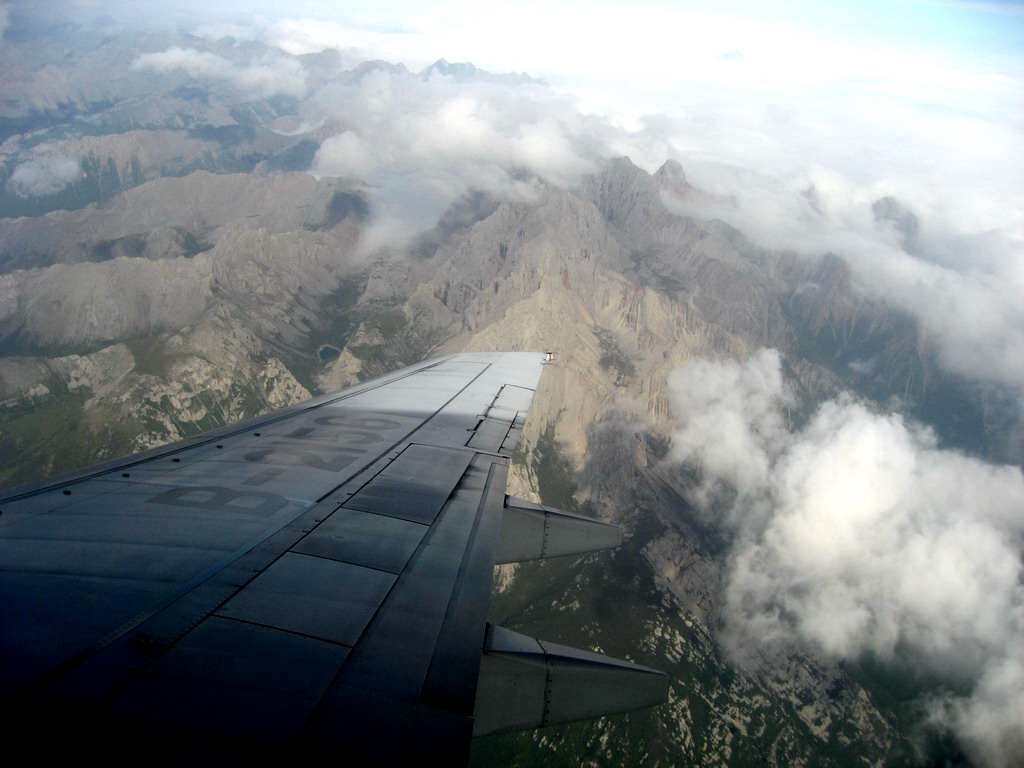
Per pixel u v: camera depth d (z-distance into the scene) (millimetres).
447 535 10594
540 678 9008
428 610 7945
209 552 9055
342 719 5504
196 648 6473
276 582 8227
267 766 4770
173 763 4711
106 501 10883
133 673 5922
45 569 8125
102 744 4863
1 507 10344
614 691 9516
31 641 6375
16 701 5348
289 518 10656
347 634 7098
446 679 6410
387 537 10188
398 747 5219
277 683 5969
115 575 8086
